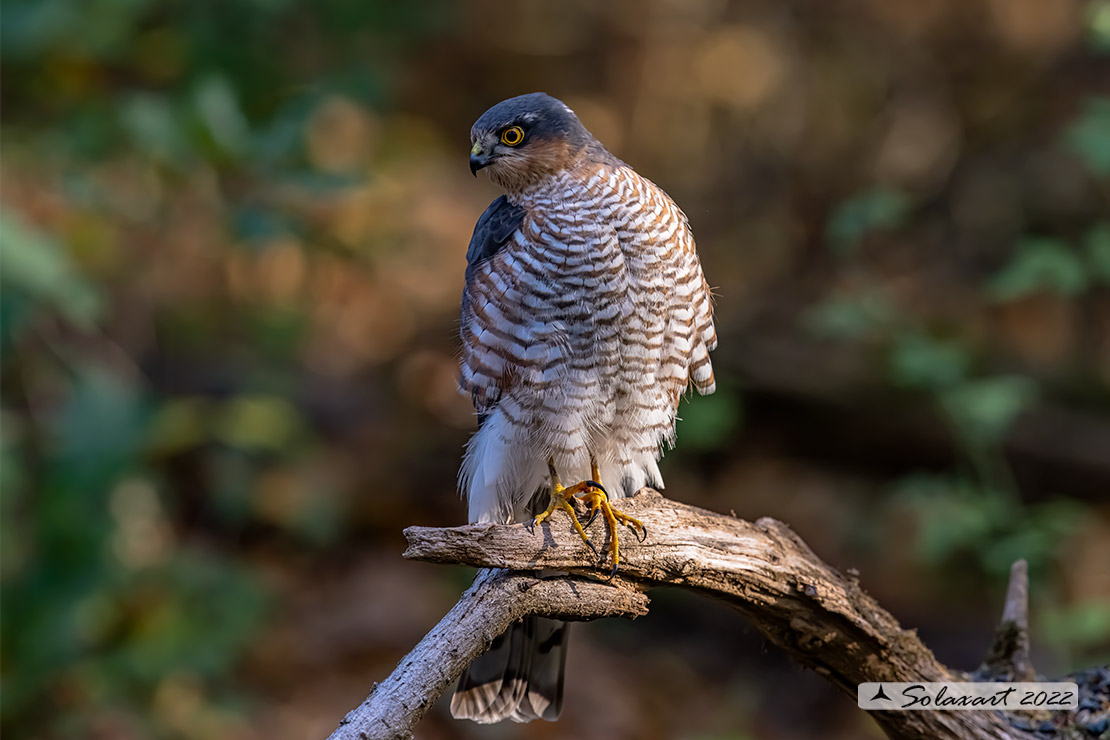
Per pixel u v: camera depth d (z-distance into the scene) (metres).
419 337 15.62
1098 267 9.11
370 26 13.15
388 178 15.17
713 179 17.06
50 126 11.03
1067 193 14.79
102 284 12.09
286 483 12.66
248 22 11.69
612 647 11.92
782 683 11.43
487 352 6.21
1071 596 11.18
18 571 9.33
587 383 6.21
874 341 13.13
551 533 5.10
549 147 6.25
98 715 9.64
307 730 10.26
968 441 11.26
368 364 15.28
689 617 12.30
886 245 15.03
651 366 6.32
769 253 16.03
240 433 11.88
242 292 14.10
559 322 6.13
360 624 11.62
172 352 13.20
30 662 9.09
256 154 10.23
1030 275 8.87
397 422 14.31
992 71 15.80
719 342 13.80
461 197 18.36
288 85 12.48
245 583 10.61
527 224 6.19
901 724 5.68
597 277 6.11
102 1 10.80
